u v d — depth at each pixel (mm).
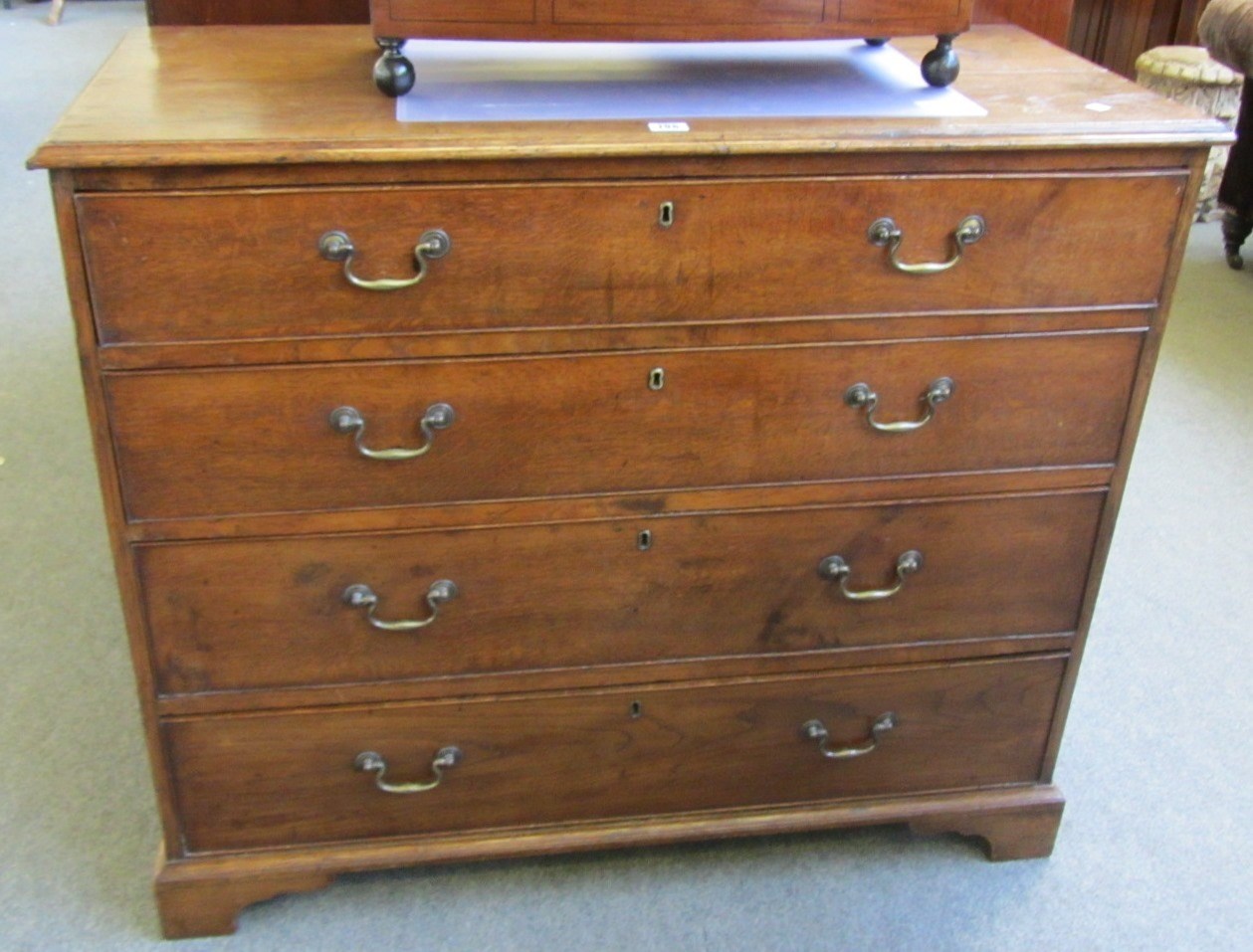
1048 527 1506
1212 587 2234
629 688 1521
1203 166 1332
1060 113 1322
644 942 1571
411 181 1210
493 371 1313
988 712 1618
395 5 1258
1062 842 1733
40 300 3096
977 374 1398
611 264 1278
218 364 1268
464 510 1384
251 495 1338
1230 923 1615
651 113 1290
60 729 1870
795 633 1521
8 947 1542
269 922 1591
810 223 1288
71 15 5418
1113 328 1398
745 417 1381
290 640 1427
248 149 1171
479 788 1559
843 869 1685
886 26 1342
